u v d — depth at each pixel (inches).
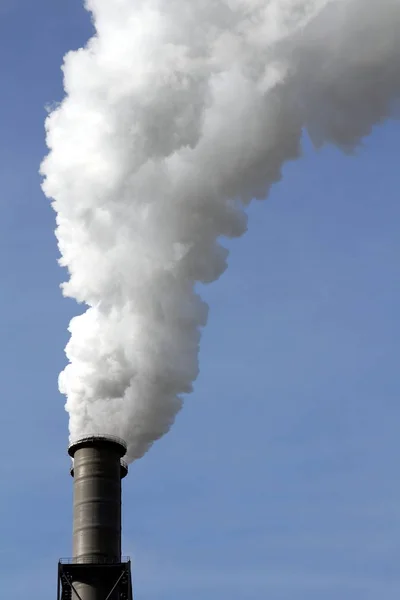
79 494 3599.9
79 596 3442.4
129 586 3472.0
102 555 3501.5
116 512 3590.1
